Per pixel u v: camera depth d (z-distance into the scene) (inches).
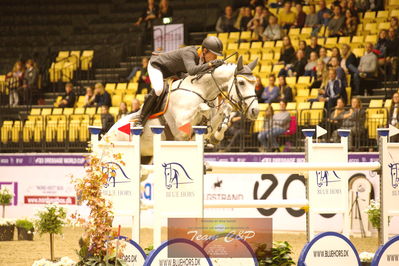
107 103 1057.5
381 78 988.6
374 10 1141.1
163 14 1280.8
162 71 505.0
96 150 396.2
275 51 1100.5
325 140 794.8
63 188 887.7
